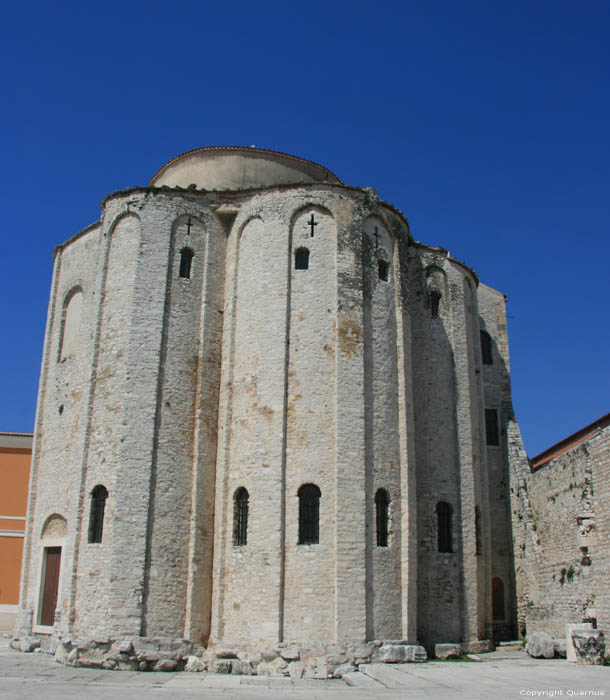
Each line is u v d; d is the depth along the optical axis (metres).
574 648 25.50
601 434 28.17
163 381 29.98
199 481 29.41
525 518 35.22
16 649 31.44
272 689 21.95
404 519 28.94
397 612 27.61
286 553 27.17
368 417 29.19
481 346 41.78
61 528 32.19
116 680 23.53
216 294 32.06
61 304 36.38
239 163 36.03
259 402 29.12
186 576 28.22
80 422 30.53
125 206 32.19
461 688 19.70
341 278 30.27
